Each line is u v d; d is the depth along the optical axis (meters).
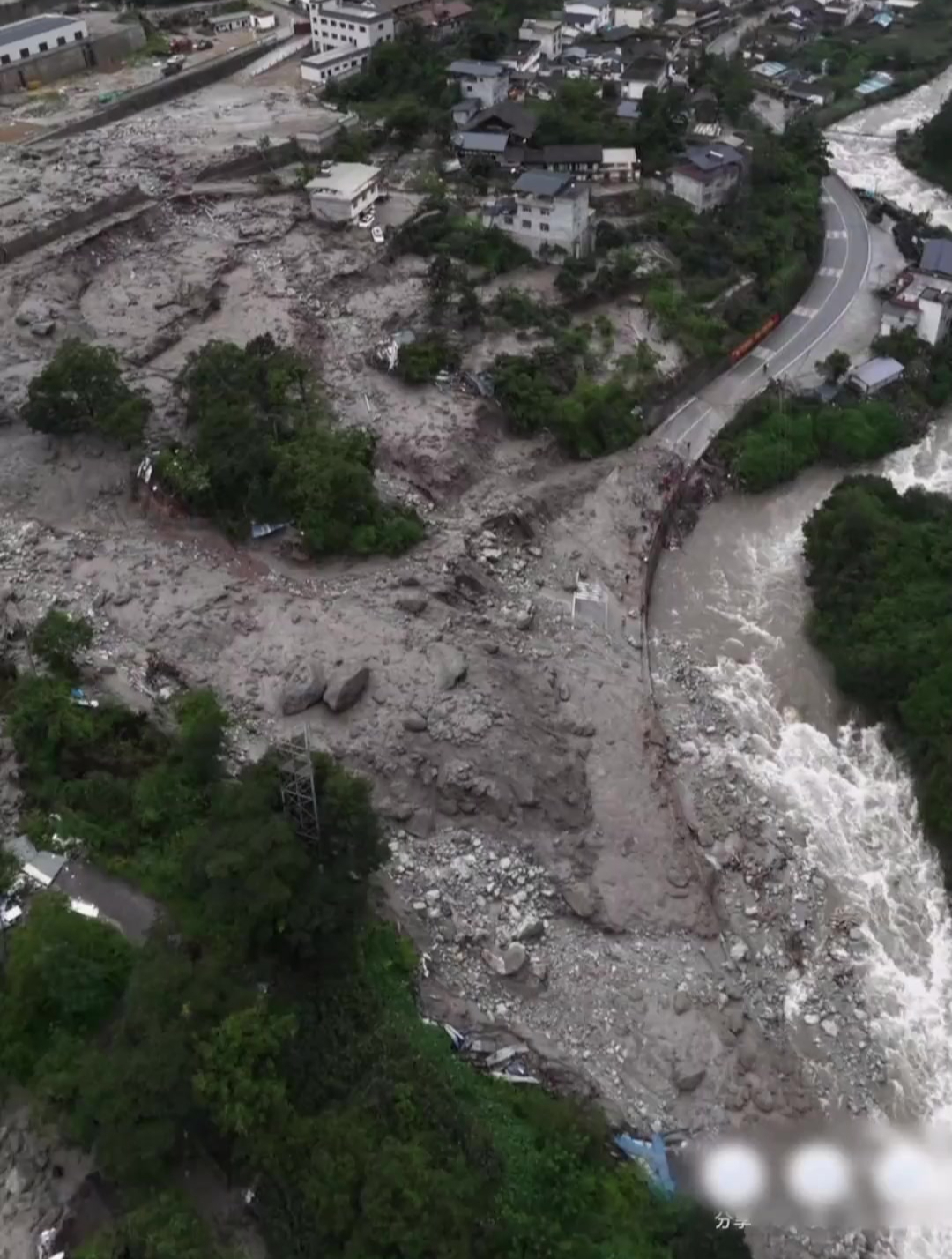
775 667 65.19
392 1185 33.88
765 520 77.12
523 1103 42.03
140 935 43.31
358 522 66.06
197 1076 35.28
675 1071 45.09
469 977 47.16
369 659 57.84
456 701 56.00
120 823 48.38
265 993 40.00
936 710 56.84
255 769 44.94
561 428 78.19
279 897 39.00
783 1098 44.75
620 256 92.00
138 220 92.50
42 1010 40.09
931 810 54.28
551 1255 35.84
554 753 56.22
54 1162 37.38
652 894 51.28
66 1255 34.72
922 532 66.50
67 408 69.25
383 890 49.00
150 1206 34.53
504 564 68.06
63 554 64.38
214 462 65.75
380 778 53.28
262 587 62.69
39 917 40.94
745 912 51.12
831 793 57.28
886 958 49.81
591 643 63.72
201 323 84.06
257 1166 35.97
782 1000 48.03
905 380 85.44
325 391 78.06
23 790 50.09
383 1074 38.88
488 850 51.97
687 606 69.69
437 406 78.06
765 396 83.38
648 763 56.97
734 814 55.53
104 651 57.97
